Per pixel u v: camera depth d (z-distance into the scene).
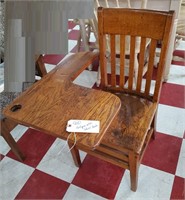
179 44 2.49
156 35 1.05
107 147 1.13
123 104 1.26
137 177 1.25
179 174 1.36
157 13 1.00
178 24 1.94
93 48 2.16
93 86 2.13
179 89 1.98
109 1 1.60
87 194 1.32
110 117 0.88
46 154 1.56
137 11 1.04
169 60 1.88
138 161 1.12
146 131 1.11
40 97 1.00
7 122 1.31
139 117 1.18
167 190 1.29
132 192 1.30
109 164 1.46
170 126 1.67
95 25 1.80
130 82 1.29
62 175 1.43
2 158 1.56
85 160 1.50
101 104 0.94
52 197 1.32
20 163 1.52
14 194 1.35
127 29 1.10
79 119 0.88
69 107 0.94
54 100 0.98
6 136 1.34
